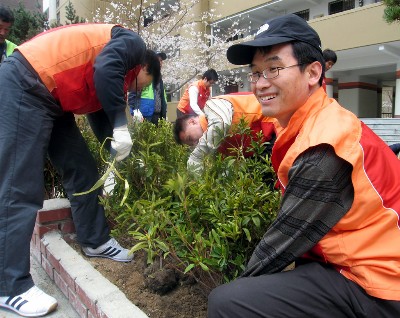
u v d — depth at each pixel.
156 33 14.65
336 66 13.26
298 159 1.22
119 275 2.22
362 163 1.17
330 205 1.18
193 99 5.56
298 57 1.33
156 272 1.99
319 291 1.20
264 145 2.45
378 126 7.46
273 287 1.22
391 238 1.17
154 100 5.16
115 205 2.17
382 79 15.52
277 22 1.37
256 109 2.48
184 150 2.47
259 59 1.39
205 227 1.73
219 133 2.27
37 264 2.73
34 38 2.19
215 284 1.66
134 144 2.47
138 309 1.67
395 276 1.13
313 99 1.38
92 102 2.31
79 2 14.91
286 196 1.24
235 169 1.92
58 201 2.88
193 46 14.03
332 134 1.17
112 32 2.23
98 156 3.00
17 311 2.01
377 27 10.63
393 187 1.22
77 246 2.67
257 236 1.61
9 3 20.30
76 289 1.99
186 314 1.78
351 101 14.53
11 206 1.99
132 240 2.63
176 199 1.95
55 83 2.09
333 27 11.65
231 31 15.80
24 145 2.02
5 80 2.02
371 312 1.15
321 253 1.27
